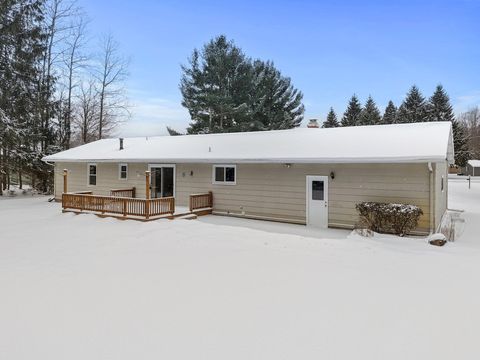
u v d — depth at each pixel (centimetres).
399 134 1248
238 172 1416
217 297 546
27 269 687
